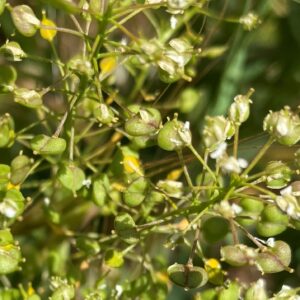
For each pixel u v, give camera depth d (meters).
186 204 0.21
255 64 0.27
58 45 0.25
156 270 0.22
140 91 0.24
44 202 0.23
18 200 0.21
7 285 0.23
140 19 0.25
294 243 0.26
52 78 0.25
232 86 0.26
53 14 0.24
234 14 0.26
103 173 0.22
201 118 0.25
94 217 0.24
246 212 0.20
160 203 0.21
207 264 0.20
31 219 0.24
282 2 0.27
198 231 0.20
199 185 0.20
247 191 0.22
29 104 0.21
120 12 0.20
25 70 0.25
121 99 0.24
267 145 0.20
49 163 0.23
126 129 0.20
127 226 0.20
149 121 0.20
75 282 0.22
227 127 0.20
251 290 0.20
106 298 0.22
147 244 0.23
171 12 0.20
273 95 0.27
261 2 0.26
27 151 0.25
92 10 0.20
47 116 0.22
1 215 0.21
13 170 0.21
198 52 0.20
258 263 0.19
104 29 0.20
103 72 0.22
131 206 0.21
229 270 0.26
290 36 0.27
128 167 0.21
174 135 0.20
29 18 0.20
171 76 0.20
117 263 0.21
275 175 0.20
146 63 0.20
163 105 0.24
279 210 0.19
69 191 0.22
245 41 0.26
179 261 0.25
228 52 0.26
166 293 0.22
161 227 0.21
